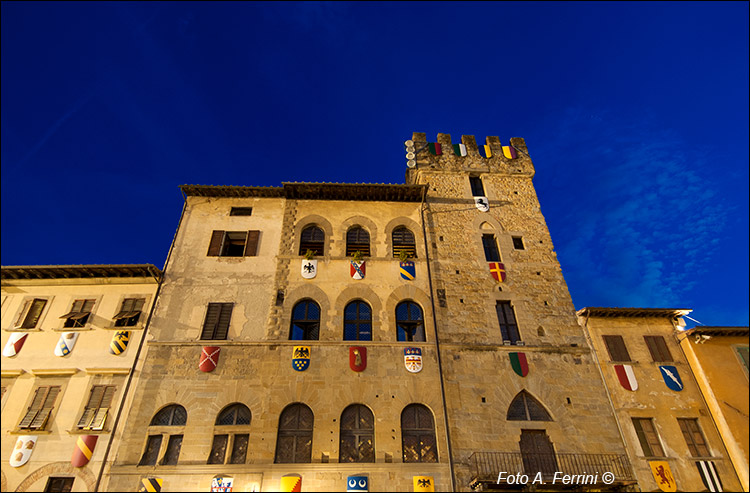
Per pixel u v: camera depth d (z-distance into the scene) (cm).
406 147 2841
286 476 1759
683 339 2206
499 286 2334
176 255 2334
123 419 1880
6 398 1936
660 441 1956
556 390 2045
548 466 1870
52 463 1781
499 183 2758
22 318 2136
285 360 2012
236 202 2550
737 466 1881
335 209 2530
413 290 2262
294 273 2280
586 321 2245
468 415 1948
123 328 2095
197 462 1783
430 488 1772
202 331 2105
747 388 2038
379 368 2016
